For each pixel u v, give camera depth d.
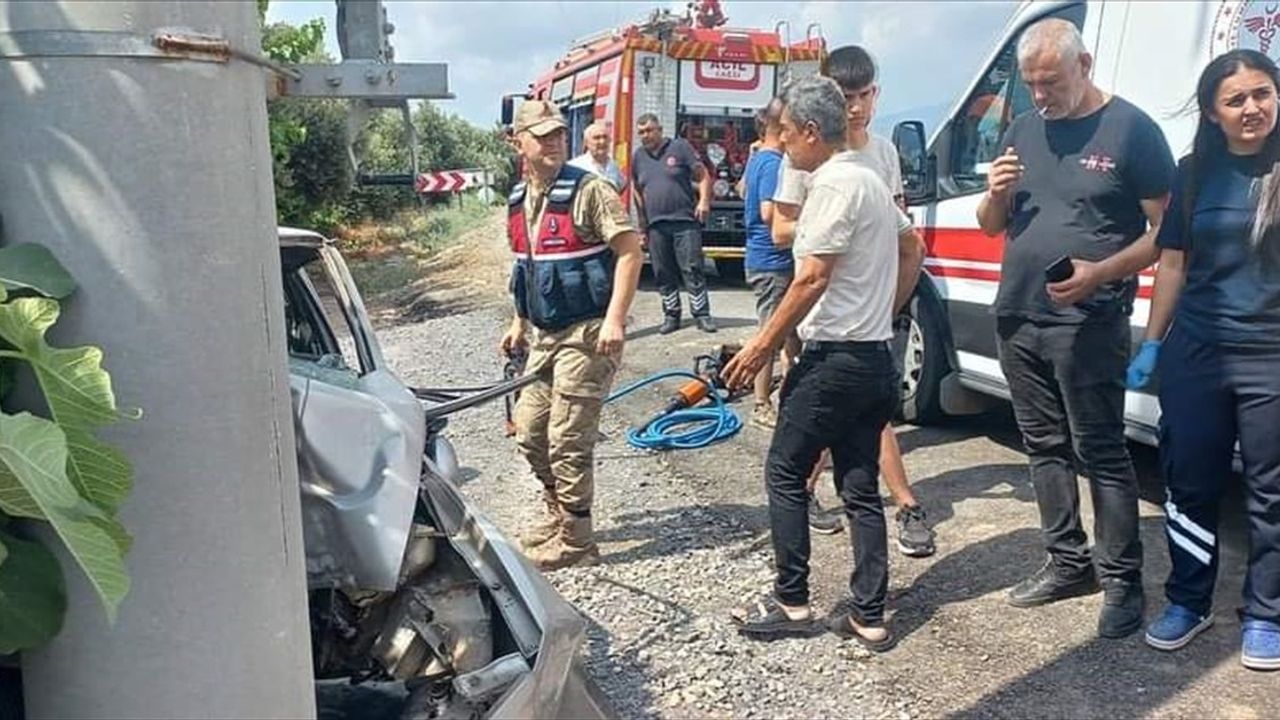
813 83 3.45
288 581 1.47
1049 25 3.54
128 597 1.34
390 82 1.65
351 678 2.09
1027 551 4.46
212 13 1.30
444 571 2.13
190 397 1.33
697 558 4.58
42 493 1.08
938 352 6.07
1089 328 3.58
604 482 5.67
